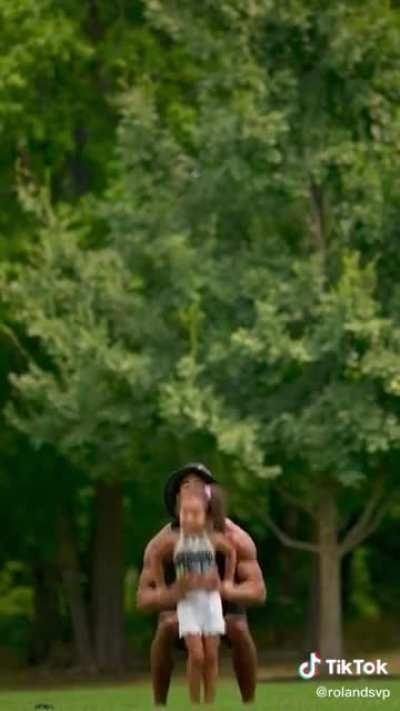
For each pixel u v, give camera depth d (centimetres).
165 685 2295
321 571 6081
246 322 5756
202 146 5819
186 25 5797
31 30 6312
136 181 5888
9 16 6341
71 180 6775
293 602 8206
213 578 2188
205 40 5784
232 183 5762
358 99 5675
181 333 5869
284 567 8269
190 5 5831
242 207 5791
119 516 6925
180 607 2194
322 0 5628
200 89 5847
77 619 6975
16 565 8294
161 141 5891
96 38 6644
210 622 2192
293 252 5853
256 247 5756
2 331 6303
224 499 2197
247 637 2258
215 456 5812
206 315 5812
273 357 5562
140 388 5784
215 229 5834
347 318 5525
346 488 6022
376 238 5706
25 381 5881
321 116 5712
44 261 5909
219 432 5575
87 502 7656
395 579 8800
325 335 5559
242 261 5756
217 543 2192
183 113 6241
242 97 5638
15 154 6494
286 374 5778
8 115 6334
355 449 5644
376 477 5916
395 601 8762
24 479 6781
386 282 5769
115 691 3975
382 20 5638
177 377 5791
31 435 5931
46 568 7481
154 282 5919
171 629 2241
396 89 5706
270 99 5722
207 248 5806
